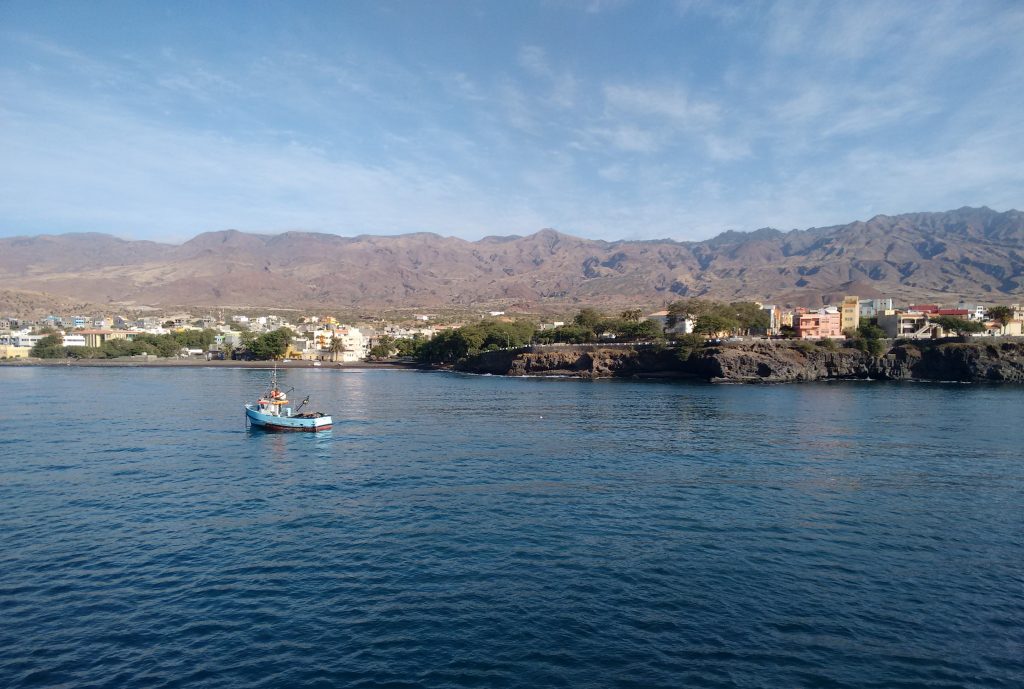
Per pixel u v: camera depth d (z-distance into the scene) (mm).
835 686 23922
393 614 29438
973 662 25641
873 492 50406
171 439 77000
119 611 29766
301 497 49219
